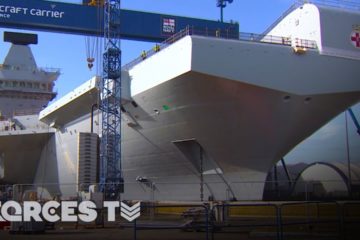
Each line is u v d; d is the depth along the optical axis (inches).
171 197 1305.4
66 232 805.2
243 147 1108.5
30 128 2070.6
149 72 1096.8
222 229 799.1
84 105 1513.3
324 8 1064.2
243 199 1164.5
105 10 1621.6
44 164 2068.2
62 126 1802.4
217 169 1178.0
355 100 1095.6
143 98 1145.4
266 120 1044.5
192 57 915.4
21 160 2129.7
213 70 925.8
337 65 1037.2
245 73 948.6
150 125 1205.1
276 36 1154.7
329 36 1045.2
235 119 1047.0
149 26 1801.2
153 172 1337.4
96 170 1390.3
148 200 1368.1
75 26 1736.0
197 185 1237.7
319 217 901.8
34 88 2640.3
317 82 1013.2
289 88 984.3
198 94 997.8
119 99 1246.9
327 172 1508.4
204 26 1876.2
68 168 1776.6
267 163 1136.8
